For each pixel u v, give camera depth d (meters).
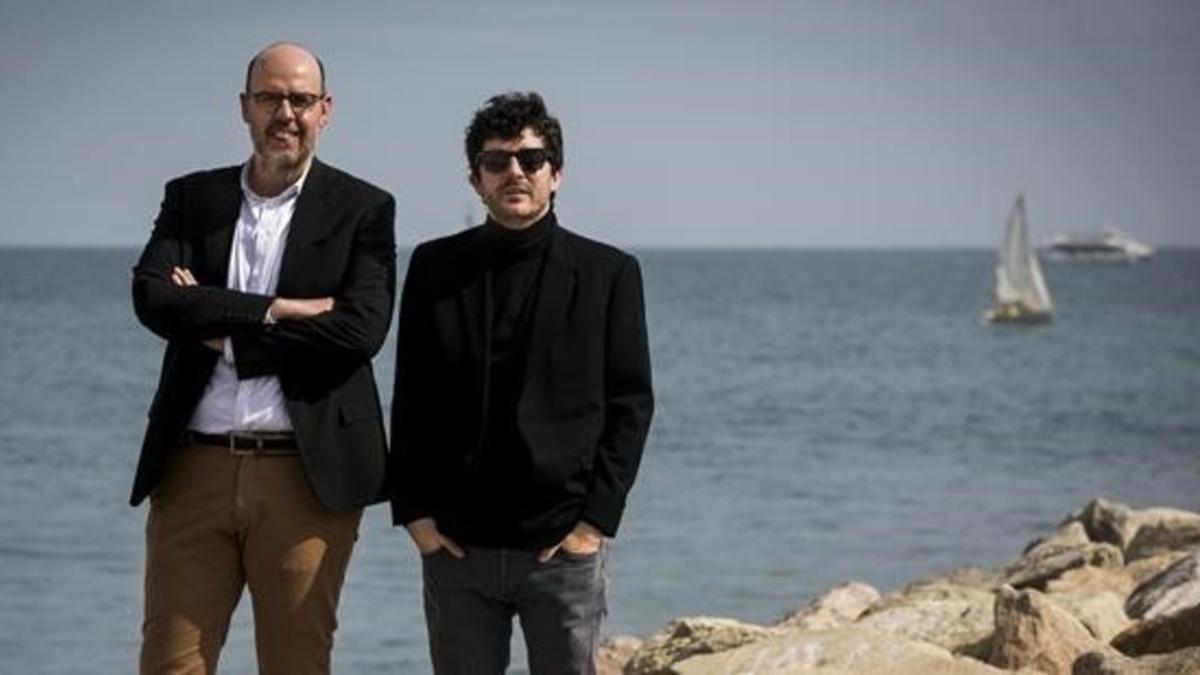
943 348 68.25
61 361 51.72
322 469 5.93
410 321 5.96
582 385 5.89
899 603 11.46
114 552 18.67
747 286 154.50
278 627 6.04
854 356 62.69
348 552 6.11
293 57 5.98
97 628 14.94
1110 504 15.48
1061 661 8.77
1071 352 66.75
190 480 5.98
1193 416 41.22
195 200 6.10
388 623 14.80
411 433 5.95
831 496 25.25
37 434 31.98
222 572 6.04
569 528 5.91
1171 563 11.54
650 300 119.50
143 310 5.89
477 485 5.90
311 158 6.13
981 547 20.89
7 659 13.81
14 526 20.45
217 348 5.93
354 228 6.06
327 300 5.98
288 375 5.93
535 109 5.86
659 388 47.94
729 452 31.39
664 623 15.93
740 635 9.74
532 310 5.88
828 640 8.58
